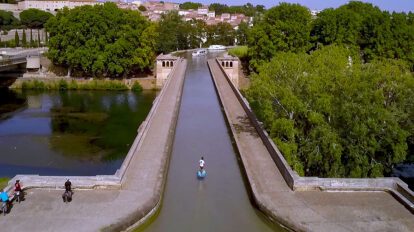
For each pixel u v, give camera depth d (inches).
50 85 4739.2
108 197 1429.6
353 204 1413.6
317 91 1994.3
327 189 1508.4
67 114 3585.1
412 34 4488.2
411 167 2388.0
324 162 1892.2
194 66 5585.6
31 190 1471.5
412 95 1985.7
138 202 1396.4
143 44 4879.4
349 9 5022.1
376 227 1270.9
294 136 2004.2
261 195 1475.1
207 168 1881.2
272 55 4640.8
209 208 1489.9
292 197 1460.4
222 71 4697.3
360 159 1829.5
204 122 2711.6
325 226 1270.9
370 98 1904.5
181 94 3609.7
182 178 1763.0
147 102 4133.9
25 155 2512.3
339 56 2420.0
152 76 5157.5
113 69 4724.4
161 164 1740.9
